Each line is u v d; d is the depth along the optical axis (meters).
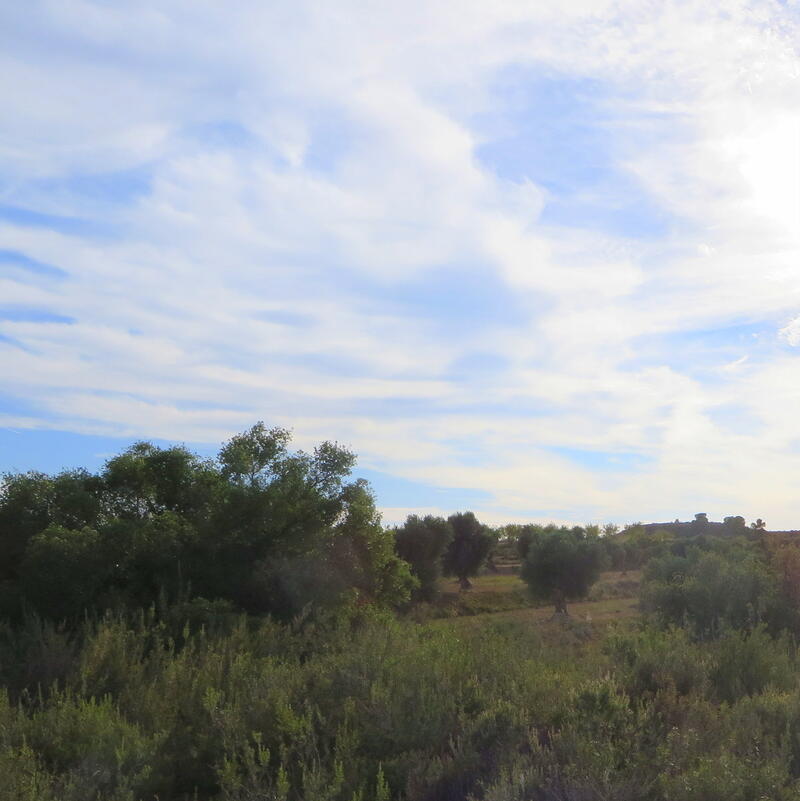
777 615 15.36
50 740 6.46
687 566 22.22
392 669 7.61
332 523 16.31
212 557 14.02
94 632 10.59
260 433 16.59
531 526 77.06
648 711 6.88
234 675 7.98
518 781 5.29
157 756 6.32
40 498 14.93
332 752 6.39
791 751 6.25
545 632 13.53
